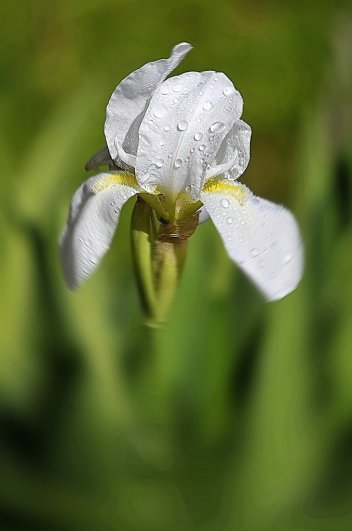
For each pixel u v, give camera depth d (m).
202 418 0.75
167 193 0.58
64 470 0.75
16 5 1.56
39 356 0.74
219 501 0.74
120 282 0.91
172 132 0.57
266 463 0.73
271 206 0.59
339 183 0.77
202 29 1.58
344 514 0.75
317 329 0.76
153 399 0.73
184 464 0.74
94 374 0.73
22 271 0.75
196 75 0.58
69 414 0.73
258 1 1.62
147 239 0.58
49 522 0.75
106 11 1.57
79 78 1.46
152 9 1.58
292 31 1.57
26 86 1.44
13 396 0.75
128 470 0.74
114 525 0.75
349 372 0.75
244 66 1.54
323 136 0.83
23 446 0.76
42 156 0.77
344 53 1.05
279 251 0.58
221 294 0.75
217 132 0.58
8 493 0.74
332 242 0.77
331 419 0.74
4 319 0.74
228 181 0.59
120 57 1.52
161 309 0.59
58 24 1.55
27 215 0.74
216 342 0.74
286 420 0.72
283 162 1.44
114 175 0.58
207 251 0.79
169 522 0.75
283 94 1.50
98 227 0.57
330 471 0.76
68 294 0.73
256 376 0.72
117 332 0.79
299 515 0.75
